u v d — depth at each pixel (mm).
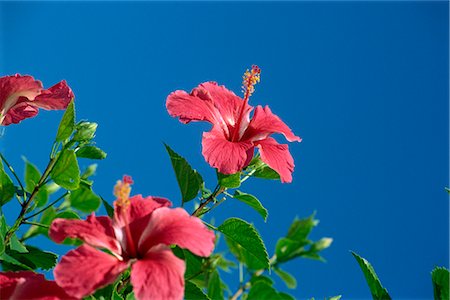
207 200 1059
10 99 1086
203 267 1168
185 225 939
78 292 882
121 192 942
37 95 1094
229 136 1087
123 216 952
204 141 1031
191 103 1070
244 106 1080
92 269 897
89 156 1060
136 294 889
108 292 980
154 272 900
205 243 929
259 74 1079
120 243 944
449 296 982
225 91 1128
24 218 1057
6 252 1045
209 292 1132
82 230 928
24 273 945
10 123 1105
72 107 1038
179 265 907
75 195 1217
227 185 1047
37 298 918
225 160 1020
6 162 1058
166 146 1066
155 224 946
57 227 929
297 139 1090
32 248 1094
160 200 970
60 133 1043
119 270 903
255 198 1060
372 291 994
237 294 1224
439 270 988
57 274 889
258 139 1087
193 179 1067
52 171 1038
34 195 1051
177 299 890
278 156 1051
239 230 1054
